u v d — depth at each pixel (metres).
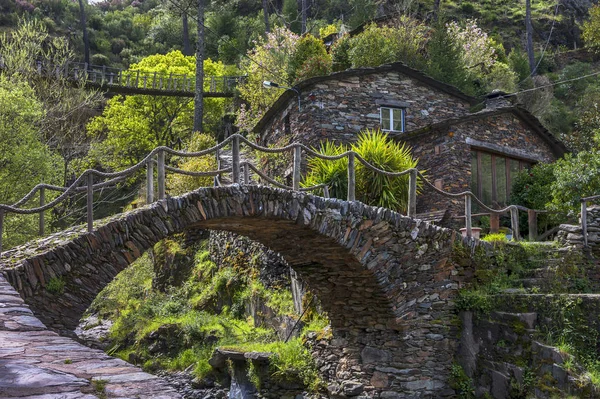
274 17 40.56
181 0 28.97
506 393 9.43
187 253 19.72
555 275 10.26
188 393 13.20
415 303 10.23
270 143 18.16
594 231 10.95
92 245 6.96
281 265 14.56
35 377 2.47
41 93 20.28
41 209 6.84
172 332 15.62
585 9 45.25
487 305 10.10
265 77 22.92
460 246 10.51
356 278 10.01
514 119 16.48
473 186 15.45
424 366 10.20
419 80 16.73
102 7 58.69
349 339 11.23
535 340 9.34
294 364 11.85
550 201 14.32
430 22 26.36
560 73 34.78
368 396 10.59
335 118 15.52
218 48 38.69
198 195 7.86
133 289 20.06
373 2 30.50
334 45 21.92
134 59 43.66
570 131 27.38
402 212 11.77
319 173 11.99
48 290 6.53
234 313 15.60
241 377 12.80
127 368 2.77
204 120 31.77
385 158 11.97
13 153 14.95
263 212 8.32
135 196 26.25
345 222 9.17
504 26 42.00
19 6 44.09
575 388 8.47
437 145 15.19
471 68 25.45
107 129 30.55
